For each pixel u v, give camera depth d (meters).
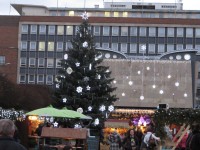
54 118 29.70
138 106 48.66
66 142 22.56
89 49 34.03
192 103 48.78
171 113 21.27
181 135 21.23
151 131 22.23
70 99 32.22
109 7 110.62
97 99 32.72
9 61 79.50
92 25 80.31
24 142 25.62
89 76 33.53
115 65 49.41
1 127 6.43
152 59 50.22
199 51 79.56
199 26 80.31
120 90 48.88
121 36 80.38
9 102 31.27
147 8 107.94
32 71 80.06
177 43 80.25
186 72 49.50
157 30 80.56
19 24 80.62
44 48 80.56
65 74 33.44
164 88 49.19
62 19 80.75
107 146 32.31
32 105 37.19
